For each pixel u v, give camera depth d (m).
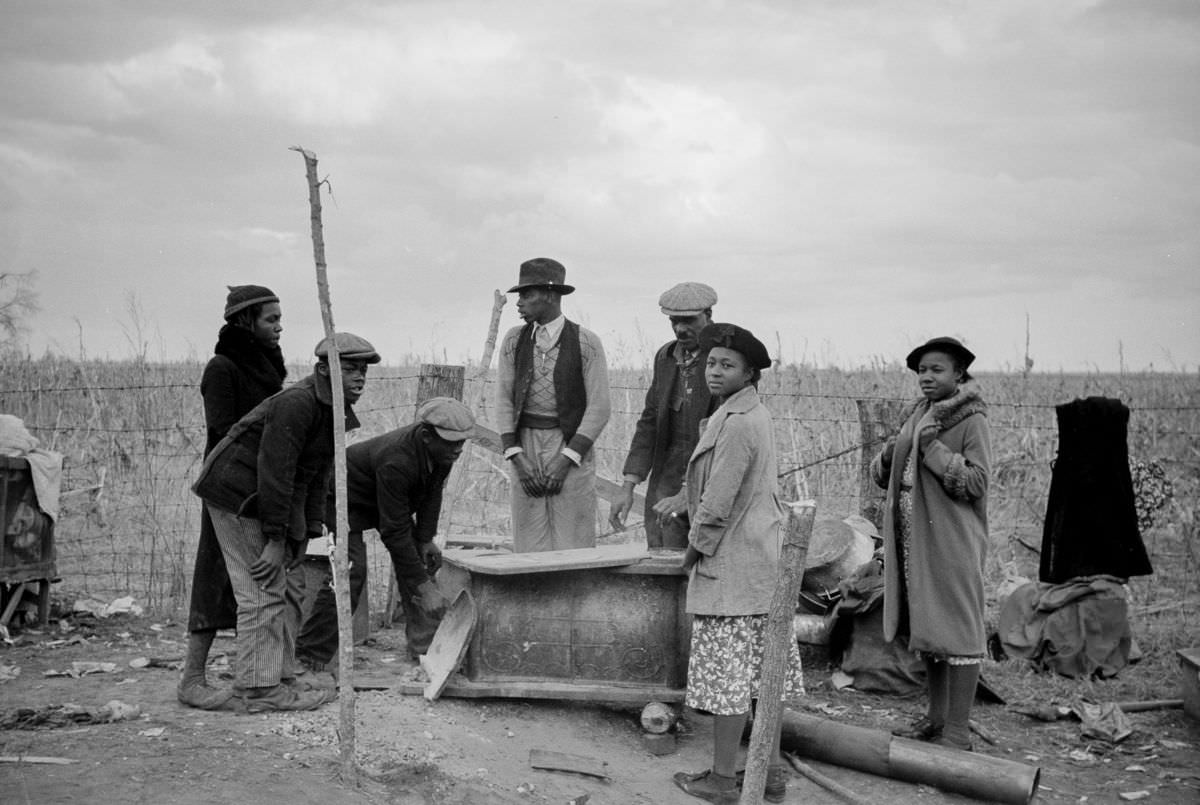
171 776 4.39
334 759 4.75
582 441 6.86
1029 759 5.94
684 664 5.88
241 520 5.35
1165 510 10.78
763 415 5.26
